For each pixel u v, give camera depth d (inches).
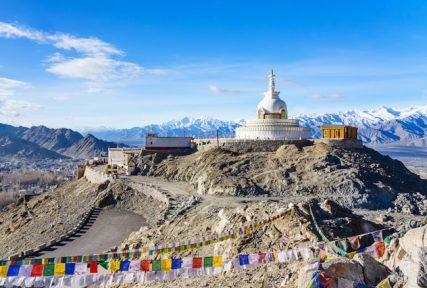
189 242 1576.0
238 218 1785.2
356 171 3233.3
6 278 941.8
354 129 4131.4
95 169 4960.6
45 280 960.3
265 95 4790.8
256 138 4279.0
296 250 1204.5
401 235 1039.0
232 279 1196.5
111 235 2687.0
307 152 3681.1
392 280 810.8
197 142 4628.4
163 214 2728.8
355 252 1045.8
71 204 3961.6
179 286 1290.6
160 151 4463.6
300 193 3058.6
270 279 1104.8
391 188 3134.8
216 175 3331.7
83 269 982.4
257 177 3257.9
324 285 810.2
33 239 3171.8
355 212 2760.8
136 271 1033.5
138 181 3804.1
